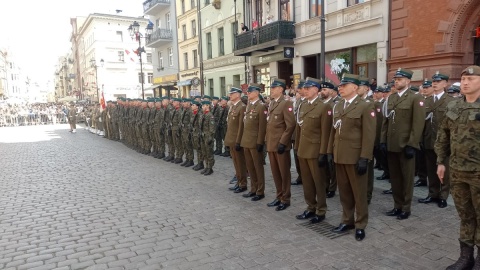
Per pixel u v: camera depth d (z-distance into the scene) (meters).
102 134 20.70
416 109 5.16
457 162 3.54
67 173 9.63
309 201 5.50
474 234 3.64
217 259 4.20
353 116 4.61
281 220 5.49
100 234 5.12
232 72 22.75
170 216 5.82
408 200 5.27
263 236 4.87
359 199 4.63
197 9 25.64
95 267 4.09
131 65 52.19
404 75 5.39
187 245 4.64
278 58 17.92
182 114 10.39
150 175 9.07
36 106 40.44
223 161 10.78
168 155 11.59
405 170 5.22
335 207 6.08
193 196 6.99
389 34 12.42
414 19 11.49
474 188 3.44
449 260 3.97
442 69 10.78
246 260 4.15
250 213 5.87
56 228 5.42
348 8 14.02
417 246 4.36
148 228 5.30
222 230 5.13
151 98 13.34
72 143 16.86
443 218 5.24
